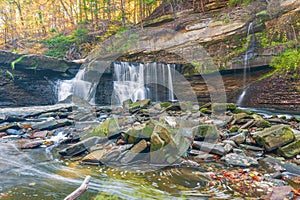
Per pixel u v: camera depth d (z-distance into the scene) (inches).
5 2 653.9
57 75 415.5
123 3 644.1
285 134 148.7
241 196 93.7
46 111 288.8
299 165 124.2
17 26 697.0
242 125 205.3
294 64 302.4
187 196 95.1
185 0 505.0
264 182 106.1
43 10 714.8
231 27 373.4
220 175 114.9
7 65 386.9
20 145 167.5
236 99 361.1
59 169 125.2
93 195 97.4
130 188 103.0
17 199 94.1
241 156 136.7
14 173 120.0
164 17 507.8
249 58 348.5
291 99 303.1
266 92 330.6
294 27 311.3
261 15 344.5
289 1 320.5
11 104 393.7
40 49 615.5
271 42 329.7
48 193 99.3
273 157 136.6
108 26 609.0
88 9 635.5
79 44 597.9
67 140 175.2
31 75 402.6
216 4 427.2
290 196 89.7
